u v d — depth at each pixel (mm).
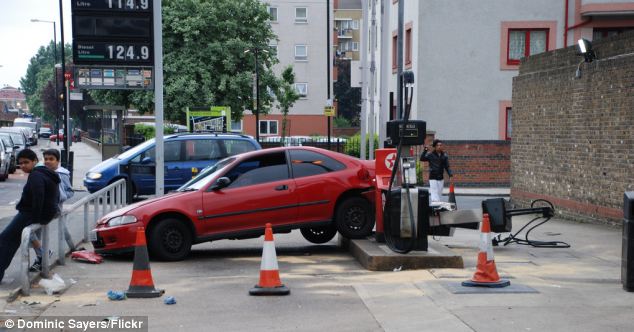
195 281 9852
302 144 41000
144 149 20125
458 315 7477
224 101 44062
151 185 19906
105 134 30250
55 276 9297
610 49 16906
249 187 12039
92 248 12773
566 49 19219
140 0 15086
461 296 8367
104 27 15031
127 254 12273
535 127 21078
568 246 13148
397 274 10258
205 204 11820
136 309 8109
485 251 8828
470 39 31344
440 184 19531
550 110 20000
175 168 19438
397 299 8438
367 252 10953
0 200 22453
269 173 12219
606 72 16812
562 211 19281
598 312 7551
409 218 10695
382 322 7426
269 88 47062
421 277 9859
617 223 16375
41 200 9398
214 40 43500
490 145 30375
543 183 20531
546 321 7176
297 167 12344
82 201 12805
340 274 10414
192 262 11750
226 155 19766
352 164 12562
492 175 30469
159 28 15258
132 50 15125
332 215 12312
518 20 31047
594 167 17453
